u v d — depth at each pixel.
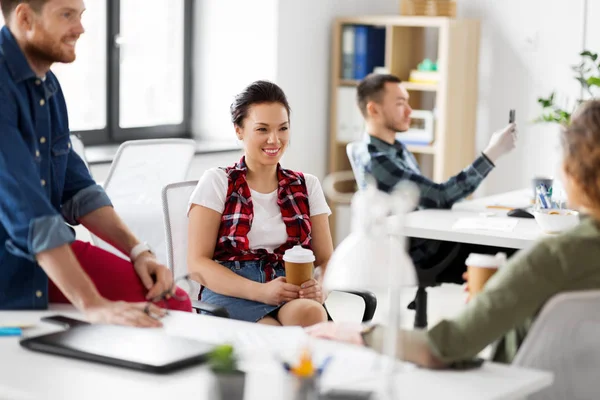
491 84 6.52
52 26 2.36
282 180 3.34
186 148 4.70
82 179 2.67
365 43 6.52
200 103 6.56
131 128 6.22
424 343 1.95
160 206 4.66
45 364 1.94
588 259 1.91
